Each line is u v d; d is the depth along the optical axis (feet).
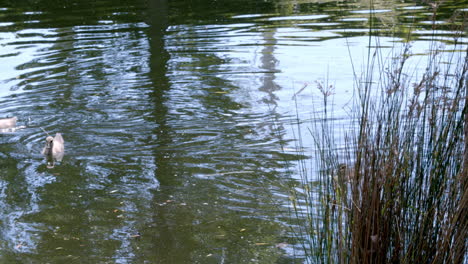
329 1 57.67
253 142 25.07
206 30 45.88
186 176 22.18
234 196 20.38
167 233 18.20
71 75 35.27
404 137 13.65
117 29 47.01
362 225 12.67
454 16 14.14
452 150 13.16
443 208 12.76
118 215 19.49
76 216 19.48
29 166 23.68
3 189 21.65
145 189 21.27
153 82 33.78
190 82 33.53
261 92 31.32
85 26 48.70
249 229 18.16
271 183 21.16
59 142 25.25
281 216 18.80
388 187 12.59
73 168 23.36
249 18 50.03
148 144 25.45
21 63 37.88
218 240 17.66
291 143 24.70
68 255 17.08
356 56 36.32
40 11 55.93
